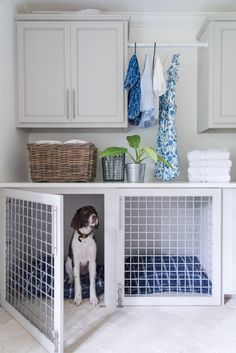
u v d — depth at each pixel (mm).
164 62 2355
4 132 1889
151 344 1381
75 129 2291
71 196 2404
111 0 2133
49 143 1898
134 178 1937
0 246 1816
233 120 2037
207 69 2074
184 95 2377
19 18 2010
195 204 2293
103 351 1323
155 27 2355
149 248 2334
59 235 1288
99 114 2051
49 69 2033
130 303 1799
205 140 2391
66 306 1780
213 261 1823
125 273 2021
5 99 1899
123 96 2043
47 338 1354
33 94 2043
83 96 2045
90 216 1817
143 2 2162
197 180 1961
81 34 2020
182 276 2002
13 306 1689
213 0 2135
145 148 1896
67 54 2025
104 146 2398
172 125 2062
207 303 1811
